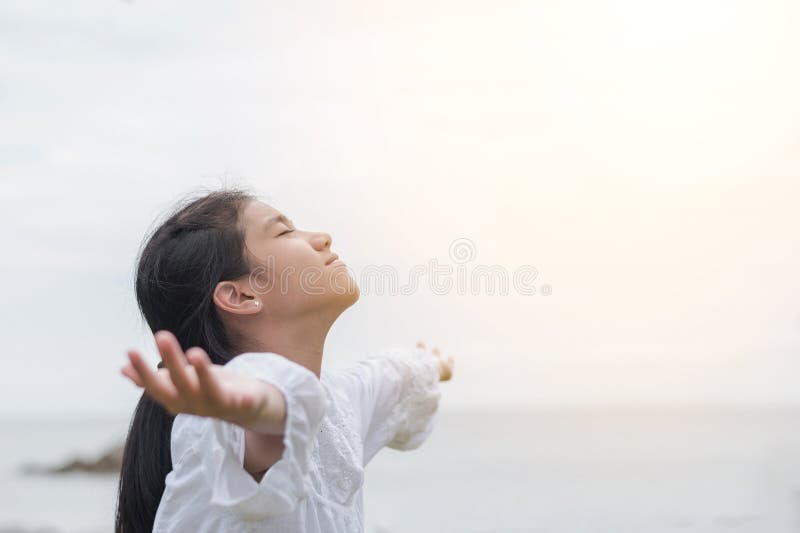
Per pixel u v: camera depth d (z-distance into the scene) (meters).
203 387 1.31
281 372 1.58
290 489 1.59
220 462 1.64
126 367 1.33
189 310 2.22
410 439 2.74
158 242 2.31
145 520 2.32
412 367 2.72
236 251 2.18
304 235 2.27
